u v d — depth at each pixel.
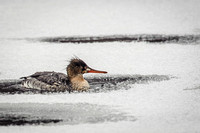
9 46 18.83
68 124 10.45
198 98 11.99
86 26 22.36
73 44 18.92
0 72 15.16
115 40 19.45
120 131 9.94
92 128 10.16
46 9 27.11
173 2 28.23
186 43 18.47
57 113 11.22
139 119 10.66
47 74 13.44
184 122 10.35
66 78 13.28
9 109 11.56
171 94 12.43
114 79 14.19
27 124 10.48
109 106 11.67
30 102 12.12
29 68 15.62
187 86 13.09
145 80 13.93
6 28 22.39
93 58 16.73
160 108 11.35
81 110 11.41
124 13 25.27
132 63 15.95
